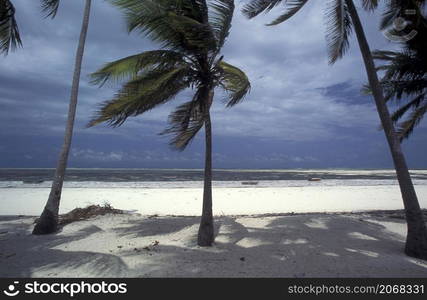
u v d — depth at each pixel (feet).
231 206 53.57
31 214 44.06
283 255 20.49
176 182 129.90
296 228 28.35
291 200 62.49
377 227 29.71
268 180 160.97
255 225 30.04
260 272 17.39
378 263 18.94
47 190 81.35
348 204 56.59
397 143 21.17
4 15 24.18
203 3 21.59
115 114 21.76
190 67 22.29
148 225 30.68
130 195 69.92
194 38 19.34
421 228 20.40
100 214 36.91
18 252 21.42
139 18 19.38
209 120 23.43
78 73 30.07
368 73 21.99
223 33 21.35
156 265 18.47
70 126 29.71
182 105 23.34
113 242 24.41
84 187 94.43
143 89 21.27
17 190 80.74
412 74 29.37
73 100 29.94
